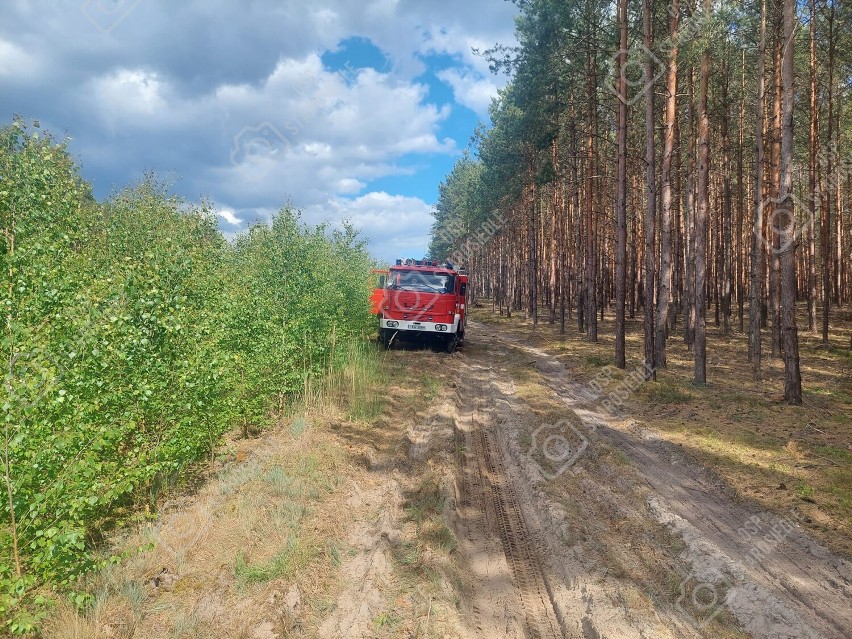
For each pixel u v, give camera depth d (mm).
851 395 13070
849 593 5078
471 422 11219
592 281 23047
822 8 17031
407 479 7598
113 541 5516
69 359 5199
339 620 4293
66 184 7836
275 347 9969
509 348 22484
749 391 13523
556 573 5434
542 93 22234
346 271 18859
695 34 15203
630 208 30359
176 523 5793
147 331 6195
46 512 4578
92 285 6477
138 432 6312
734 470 8148
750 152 24906
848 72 21141
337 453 8133
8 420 4082
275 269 11172
